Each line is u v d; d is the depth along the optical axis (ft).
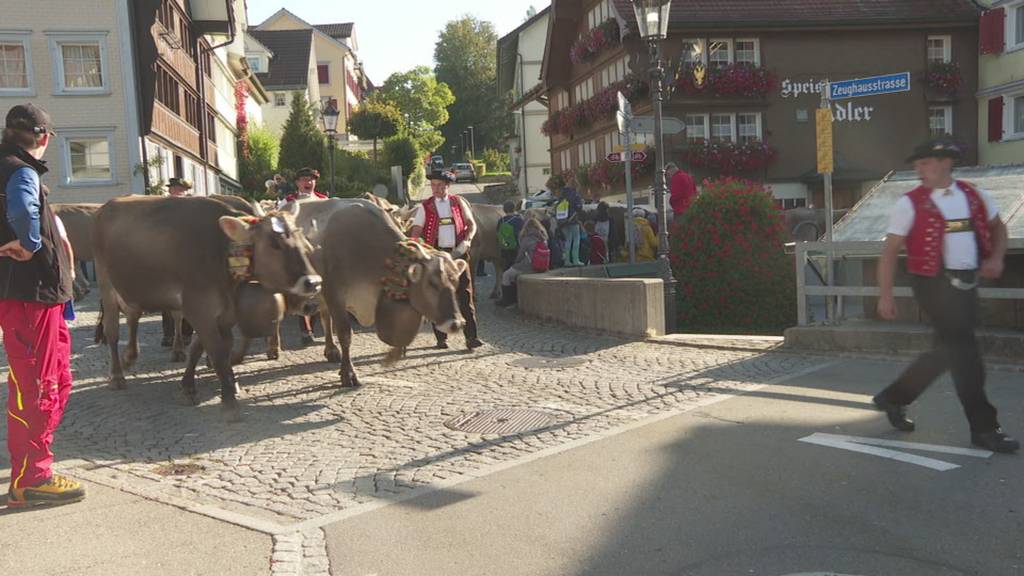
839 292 30.76
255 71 226.17
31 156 15.81
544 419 22.72
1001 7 98.78
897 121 102.89
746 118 100.68
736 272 41.47
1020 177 33.60
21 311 15.94
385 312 25.46
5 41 87.30
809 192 101.55
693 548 13.87
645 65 98.73
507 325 41.52
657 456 18.85
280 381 28.68
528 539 14.49
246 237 22.91
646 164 98.84
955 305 17.92
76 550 14.24
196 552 14.15
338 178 144.97
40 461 16.35
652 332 35.09
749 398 24.04
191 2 117.39
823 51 101.35
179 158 107.24
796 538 14.08
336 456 19.99
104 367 31.58
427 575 13.26
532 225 48.29
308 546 14.43
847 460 17.99
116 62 89.25
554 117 132.46
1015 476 16.60
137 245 23.76
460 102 368.48
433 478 18.04
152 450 20.86
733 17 98.22
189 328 36.19
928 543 13.73
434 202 33.35
